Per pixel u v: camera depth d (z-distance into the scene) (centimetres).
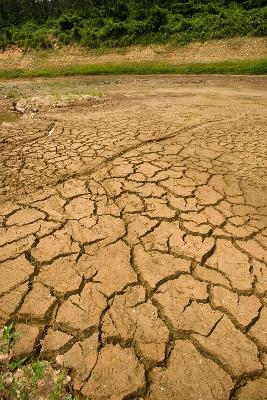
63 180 394
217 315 214
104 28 2378
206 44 2044
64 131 612
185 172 414
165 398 169
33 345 194
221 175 407
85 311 215
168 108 844
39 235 288
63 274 245
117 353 189
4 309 216
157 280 241
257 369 183
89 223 306
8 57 2538
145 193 360
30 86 1581
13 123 707
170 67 1956
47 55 2442
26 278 241
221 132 595
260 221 312
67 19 2572
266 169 427
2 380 174
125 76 1923
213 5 2269
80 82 1711
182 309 217
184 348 193
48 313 214
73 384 174
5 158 471
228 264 258
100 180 391
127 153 480
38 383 173
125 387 173
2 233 291
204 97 1059
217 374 180
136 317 211
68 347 193
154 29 2262
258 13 2034
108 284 237
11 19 3111
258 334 202
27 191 367
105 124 661
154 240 284
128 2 2578
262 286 238
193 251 271
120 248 273
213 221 311
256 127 634
